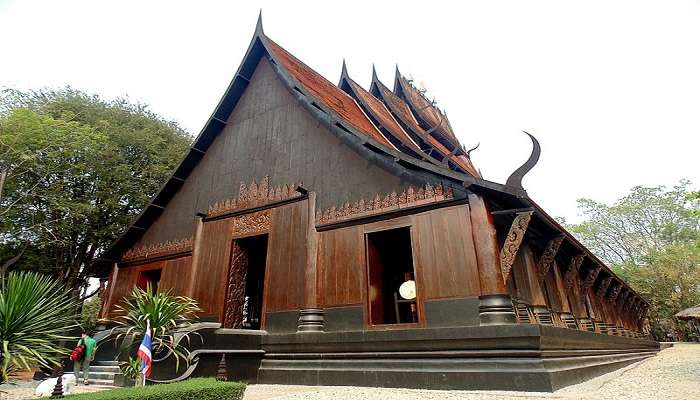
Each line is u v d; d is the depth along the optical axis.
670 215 39.38
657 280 32.38
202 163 13.16
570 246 10.11
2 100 17.47
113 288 13.33
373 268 8.55
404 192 8.41
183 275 11.62
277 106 12.01
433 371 6.68
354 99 14.29
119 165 19.33
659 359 14.88
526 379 5.83
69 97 20.09
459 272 7.12
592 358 8.95
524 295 8.46
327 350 7.97
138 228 13.48
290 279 9.20
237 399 5.02
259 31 12.82
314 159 10.29
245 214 10.92
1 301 5.50
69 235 18.44
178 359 7.29
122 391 4.17
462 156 20.84
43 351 5.82
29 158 15.03
